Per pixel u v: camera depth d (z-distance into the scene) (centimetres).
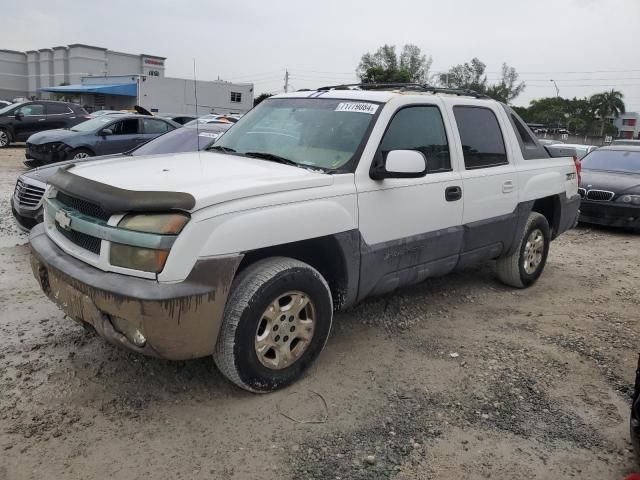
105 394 336
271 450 291
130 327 298
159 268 285
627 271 694
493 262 670
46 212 369
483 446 302
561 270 679
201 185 313
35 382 345
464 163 464
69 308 321
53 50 8606
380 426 316
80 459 278
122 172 344
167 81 3762
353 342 425
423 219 421
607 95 7975
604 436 317
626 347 441
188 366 373
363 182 375
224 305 305
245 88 4147
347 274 373
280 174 350
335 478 272
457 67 7638
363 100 418
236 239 304
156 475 269
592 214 970
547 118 8444
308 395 345
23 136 1898
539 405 346
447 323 474
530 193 538
